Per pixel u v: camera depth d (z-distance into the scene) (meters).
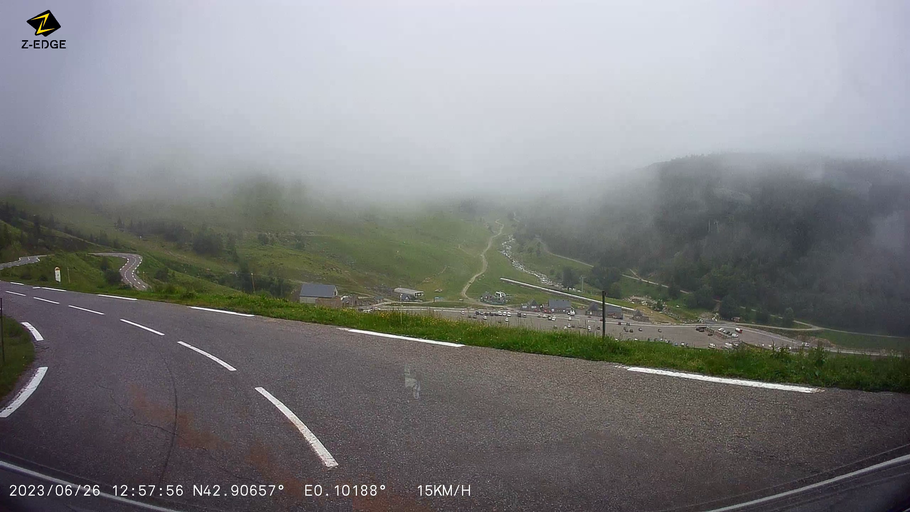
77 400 8.00
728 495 4.88
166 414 7.29
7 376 9.37
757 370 8.60
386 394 7.92
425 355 10.49
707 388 7.88
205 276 59.75
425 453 5.83
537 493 4.95
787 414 6.73
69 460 5.91
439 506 4.77
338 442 6.18
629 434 6.22
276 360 10.34
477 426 6.57
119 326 14.91
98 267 60.56
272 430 6.60
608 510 4.65
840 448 5.74
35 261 53.22
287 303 19.78
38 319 16.42
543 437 6.19
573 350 10.32
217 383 8.77
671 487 5.02
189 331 13.95
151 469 5.63
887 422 6.40
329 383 8.58
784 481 5.11
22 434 6.67
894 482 5.06
